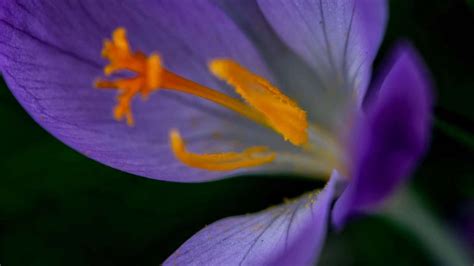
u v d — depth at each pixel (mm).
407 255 125
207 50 118
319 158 118
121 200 129
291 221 110
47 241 129
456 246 110
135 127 115
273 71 119
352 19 107
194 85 112
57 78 113
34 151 128
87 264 129
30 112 111
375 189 95
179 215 129
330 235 127
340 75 115
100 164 128
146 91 108
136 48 116
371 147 93
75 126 112
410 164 94
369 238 126
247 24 118
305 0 112
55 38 113
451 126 118
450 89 119
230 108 114
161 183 128
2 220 128
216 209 129
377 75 118
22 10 111
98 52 114
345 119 116
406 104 92
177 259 111
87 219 129
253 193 129
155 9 116
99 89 114
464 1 118
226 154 115
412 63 92
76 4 113
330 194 107
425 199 109
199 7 116
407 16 119
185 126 117
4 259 128
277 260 104
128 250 129
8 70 111
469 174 122
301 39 116
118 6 115
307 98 118
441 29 119
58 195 128
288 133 112
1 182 128
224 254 110
